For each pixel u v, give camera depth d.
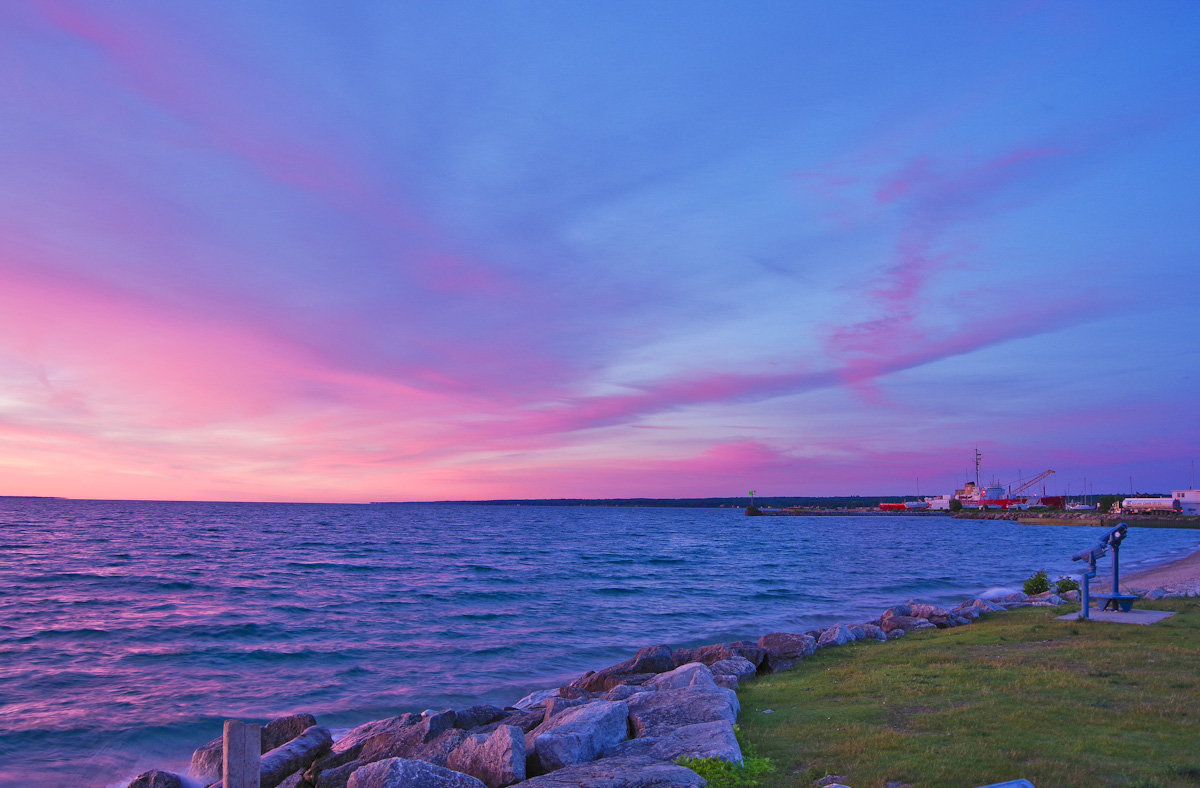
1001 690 11.95
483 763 9.61
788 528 179.62
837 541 113.00
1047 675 12.79
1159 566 55.44
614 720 10.42
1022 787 6.31
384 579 50.66
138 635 28.34
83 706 18.88
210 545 88.25
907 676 13.81
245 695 20.09
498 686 21.12
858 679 14.02
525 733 13.29
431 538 114.12
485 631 29.75
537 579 51.09
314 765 13.20
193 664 23.59
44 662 23.61
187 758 15.70
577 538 121.00
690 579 51.03
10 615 32.91
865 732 9.98
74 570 54.47
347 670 22.92
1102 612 20.47
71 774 14.69
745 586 45.97
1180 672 12.66
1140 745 8.77
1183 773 7.75
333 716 18.25
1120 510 172.75
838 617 33.03
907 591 42.69
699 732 9.59
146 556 69.94
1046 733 9.40
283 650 25.72
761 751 9.41
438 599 39.84
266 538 106.62
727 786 7.92
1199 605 21.61
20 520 157.88
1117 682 12.09
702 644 26.83
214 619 32.28
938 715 10.59
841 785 7.57
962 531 154.12
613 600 39.47
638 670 17.95
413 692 20.44
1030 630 18.33
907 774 8.06
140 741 16.55
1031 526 176.50
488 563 65.88
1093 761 8.20
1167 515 157.50
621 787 7.66
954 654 15.97
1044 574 32.06
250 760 7.39
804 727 10.57
